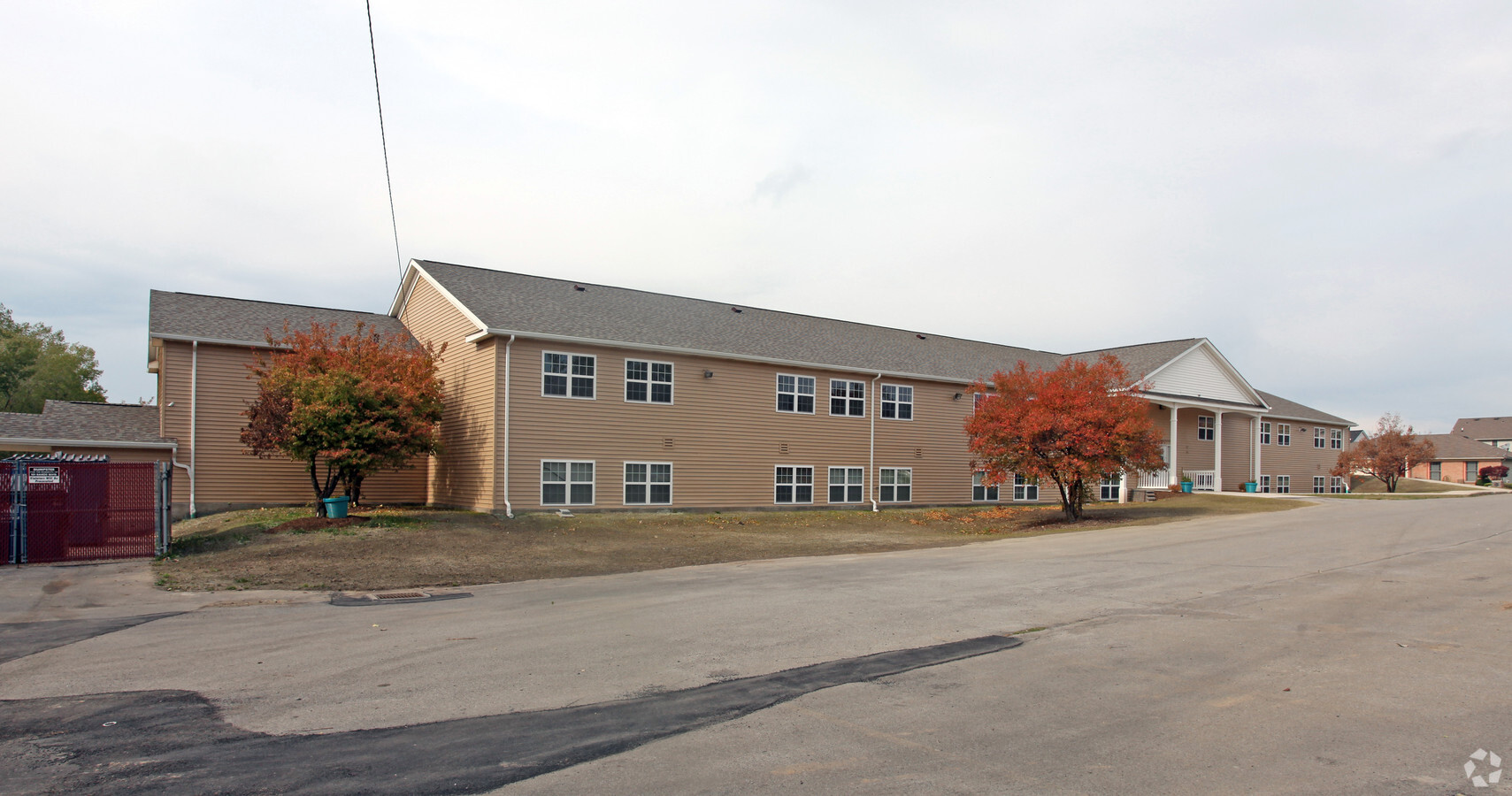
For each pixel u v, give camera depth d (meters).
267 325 25.88
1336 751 5.30
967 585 12.38
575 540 19.19
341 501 20.16
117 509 15.76
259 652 8.47
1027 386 25.83
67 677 7.50
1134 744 5.47
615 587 12.86
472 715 6.24
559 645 8.58
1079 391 25.05
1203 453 40.69
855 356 30.75
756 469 27.38
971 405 33.56
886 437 30.84
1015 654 7.94
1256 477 43.28
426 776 5.04
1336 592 11.16
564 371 23.80
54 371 53.91
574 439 23.86
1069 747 5.42
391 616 10.55
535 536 19.23
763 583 12.95
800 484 28.45
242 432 19.97
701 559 16.77
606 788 4.82
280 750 5.51
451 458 25.19
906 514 28.95
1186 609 10.09
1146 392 35.84
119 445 22.78
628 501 24.72
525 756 5.36
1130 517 26.33
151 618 10.53
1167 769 5.02
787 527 23.77
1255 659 7.64
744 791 4.77
